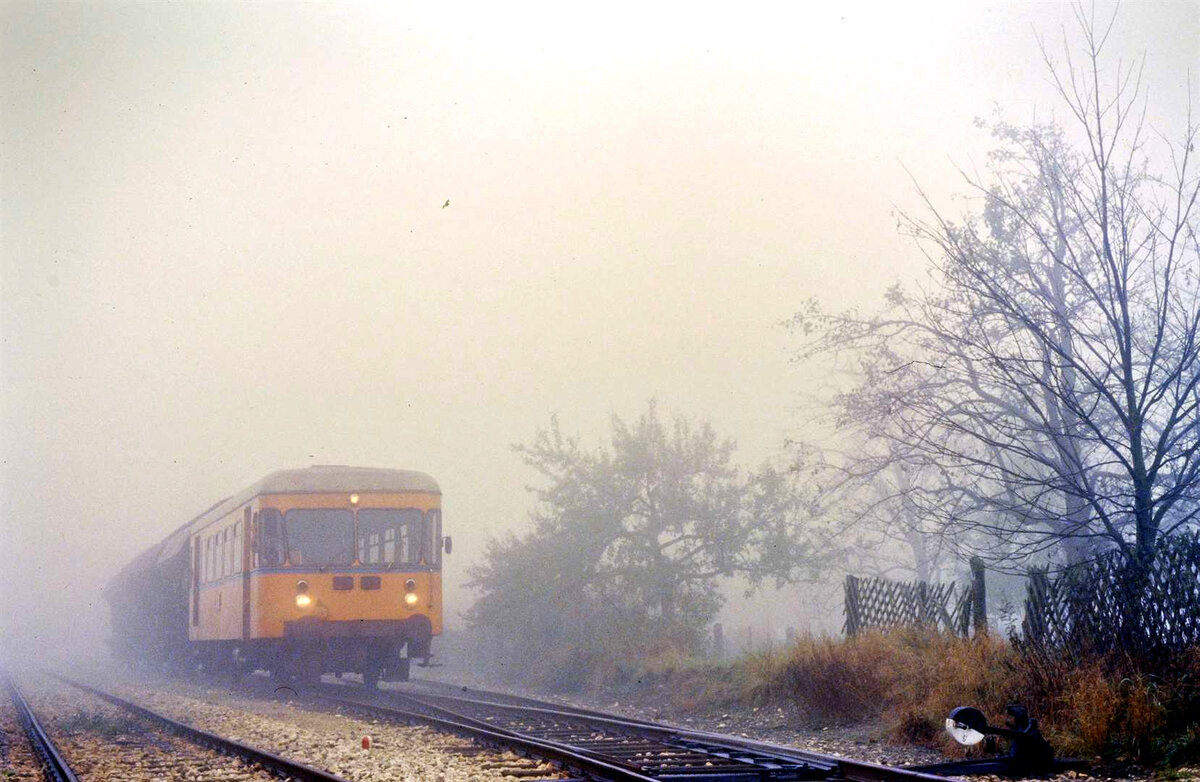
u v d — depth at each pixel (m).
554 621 26.64
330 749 11.55
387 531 20.25
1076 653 11.22
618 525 26.25
